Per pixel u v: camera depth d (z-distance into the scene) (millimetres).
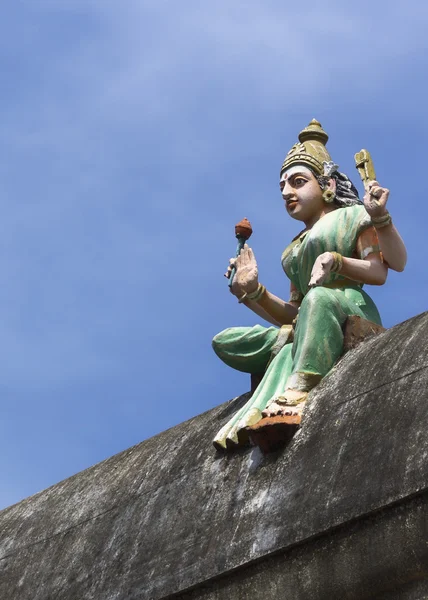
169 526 11312
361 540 9594
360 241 12828
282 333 12531
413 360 10406
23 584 12430
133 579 11141
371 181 12359
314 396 11227
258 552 10172
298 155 13664
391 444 9781
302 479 10359
